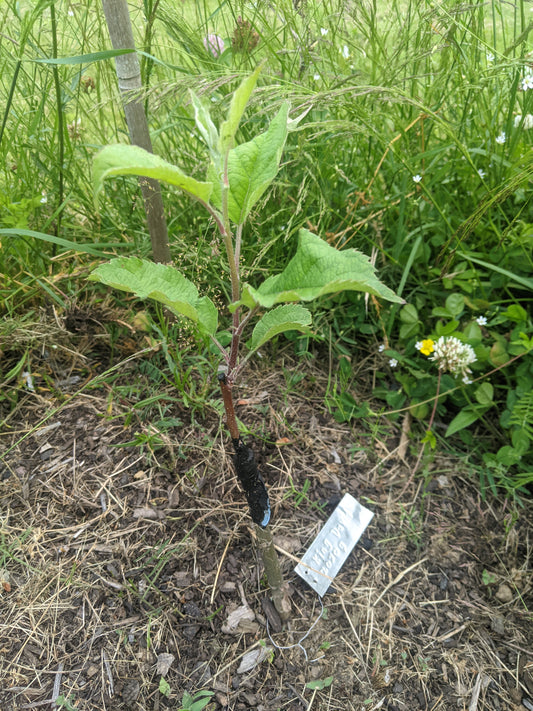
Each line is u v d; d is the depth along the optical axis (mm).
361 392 2188
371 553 1765
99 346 2211
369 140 2230
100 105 1907
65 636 1522
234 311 979
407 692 1488
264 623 1587
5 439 1937
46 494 1802
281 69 2258
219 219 852
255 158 924
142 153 709
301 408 2102
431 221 2271
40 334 2037
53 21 1789
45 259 2232
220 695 1450
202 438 1950
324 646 1556
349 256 812
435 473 1976
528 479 1818
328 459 1970
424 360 2123
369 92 1777
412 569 1737
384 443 2047
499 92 2248
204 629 1562
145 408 2016
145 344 2152
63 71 2201
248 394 2109
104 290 2229
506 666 1548
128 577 1634
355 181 2336
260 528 1361
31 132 2027
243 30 2086
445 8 2002
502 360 1979
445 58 2184
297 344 2268
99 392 2076
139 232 2271
